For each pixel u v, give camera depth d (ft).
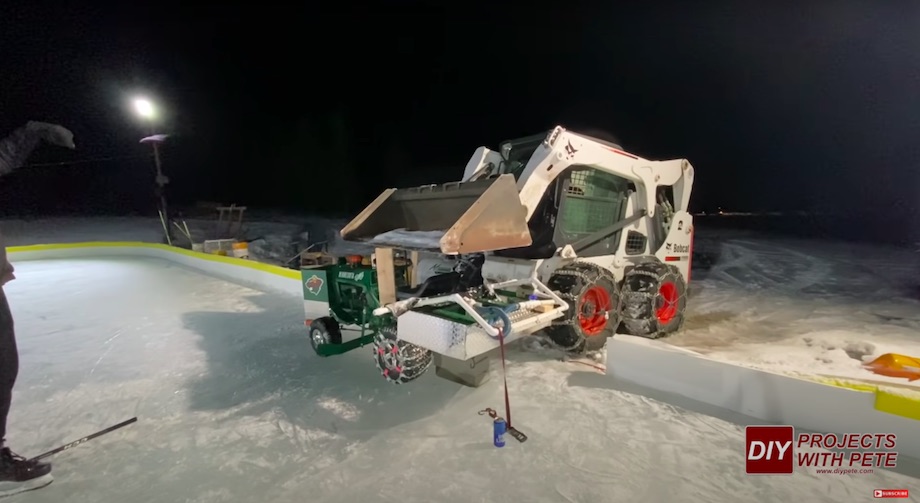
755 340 13.53
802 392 7.57
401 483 6.57
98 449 7.78
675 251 15.62
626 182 13.87
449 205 10.85
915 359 9.81
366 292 11.21
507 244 9.17
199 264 29.91
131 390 10.34
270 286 23.20
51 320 17.01
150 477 6.93
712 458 6.95
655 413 8.39
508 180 9.30
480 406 8.95
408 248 9.20
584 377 10.21
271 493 6.44
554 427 8.02
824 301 18.80
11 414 9.21
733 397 8.35
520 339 13.02
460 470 6.84
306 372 11.19
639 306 12.99
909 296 19.47
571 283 11.28
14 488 6.67
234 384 10.55
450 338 8.14
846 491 6.13
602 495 6.18
